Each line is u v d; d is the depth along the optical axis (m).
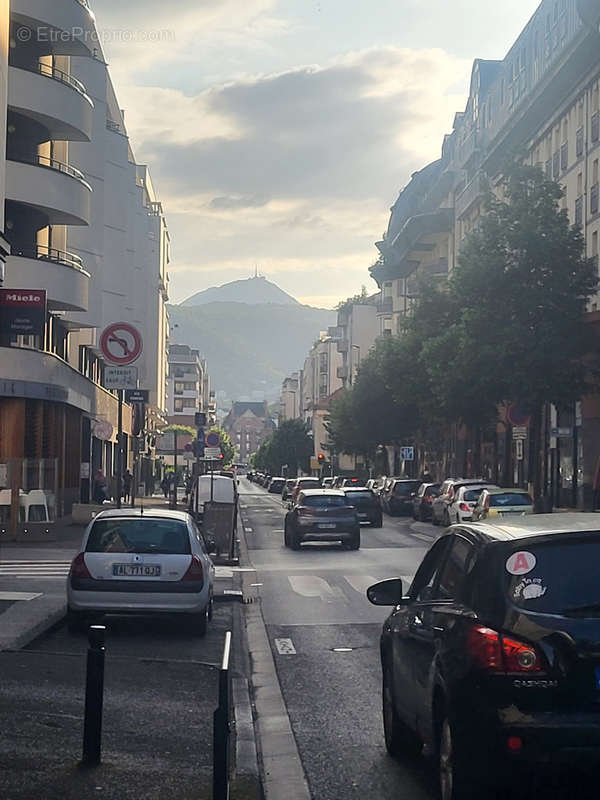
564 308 40.12
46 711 9.41
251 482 193.88
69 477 47.72
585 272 40.59
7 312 31.27
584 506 47.06
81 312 47.59
